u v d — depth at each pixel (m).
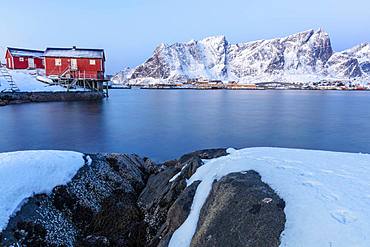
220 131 29.33
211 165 8.46
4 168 8.78
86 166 10.50
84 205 8.92
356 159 8.22
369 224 4.70
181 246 6.20
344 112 46.97
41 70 61.97
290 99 80.62
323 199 5.54
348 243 4.39
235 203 5.97
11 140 23.08
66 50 54.69
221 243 5.46
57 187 8.91
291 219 5.17
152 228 8.16
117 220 8.70
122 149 21.64
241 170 7.32
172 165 12.10
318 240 4.58
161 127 31.14
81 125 30.23
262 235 5.11
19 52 63.78
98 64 54.28
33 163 9.37
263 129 30.62
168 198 8.59
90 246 7.59
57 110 39.91
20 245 6.83
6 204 7.51
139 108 50.25
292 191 5.90
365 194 5.74
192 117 39.41
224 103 64.00
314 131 29.86
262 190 6.09
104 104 52.06
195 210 7.00
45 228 7.60
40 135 25.03
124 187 10.55
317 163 7.76
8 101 44.12
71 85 52.41
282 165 7.52
